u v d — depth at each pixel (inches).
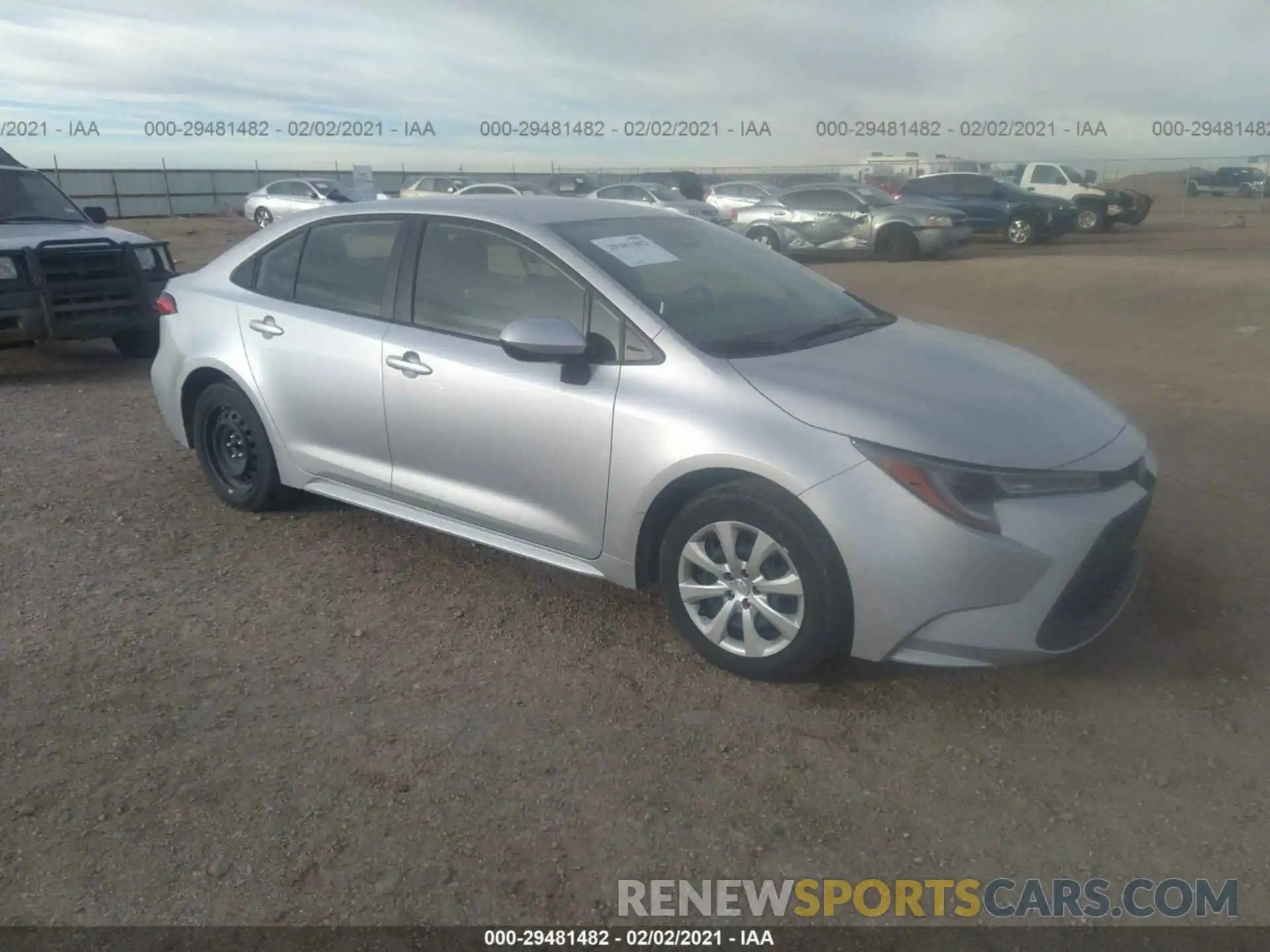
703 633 149.3
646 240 176.2
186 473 241.9
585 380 153.3
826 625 136.5
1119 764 128.4
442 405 168.6
